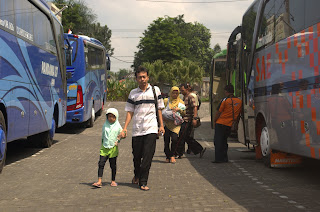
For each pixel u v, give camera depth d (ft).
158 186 24.27
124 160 35.58
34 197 21.06
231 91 35.42
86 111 63.57
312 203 19.77
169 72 246.68
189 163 34.50
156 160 36.14
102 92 84.53
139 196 21.36
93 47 71.92
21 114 32.99
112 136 23.73
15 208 18.69
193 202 19.97
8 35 29.96
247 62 38.06
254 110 35.47
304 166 31.99
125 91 141.69
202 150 38.32
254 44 35.81
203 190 23.09
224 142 35.06
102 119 82.12
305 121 24.23
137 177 24.90
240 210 18.35
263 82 32.86
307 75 23.98
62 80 49.85
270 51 31.19
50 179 26.40
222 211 18.17
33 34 37.11
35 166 31.91
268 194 21.98
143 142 23.71
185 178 27.22
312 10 23.47
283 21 28.50
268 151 31.78
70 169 30.53
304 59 24.47
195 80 253.44
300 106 24.97
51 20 44.68
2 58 28.53
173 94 34.99
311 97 23.39
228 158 37.91
